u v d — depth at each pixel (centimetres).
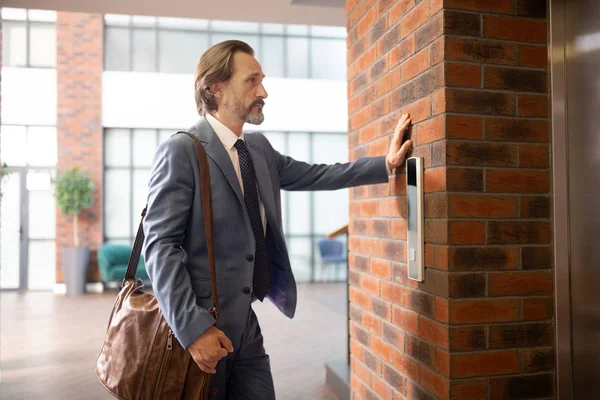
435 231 191
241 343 178
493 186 187
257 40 1048
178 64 1019
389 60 229
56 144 986
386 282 238
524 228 190
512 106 189
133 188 1011
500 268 187
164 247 156
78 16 976
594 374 179
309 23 482
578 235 184
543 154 192
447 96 183
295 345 536
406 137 213
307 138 1070
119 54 1001
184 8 432
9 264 989
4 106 980
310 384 398
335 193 1071
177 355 156
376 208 250
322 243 1030
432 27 191
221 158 173
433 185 191
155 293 155
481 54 186
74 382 414
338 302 820
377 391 248
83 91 977
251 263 174
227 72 176
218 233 170
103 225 995
